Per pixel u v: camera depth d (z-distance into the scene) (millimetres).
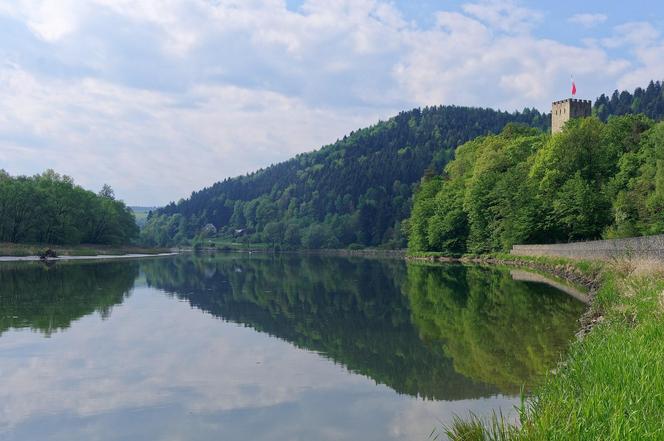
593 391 7676
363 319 23266
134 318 23031
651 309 14586
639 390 7473
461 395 12289
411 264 76125
